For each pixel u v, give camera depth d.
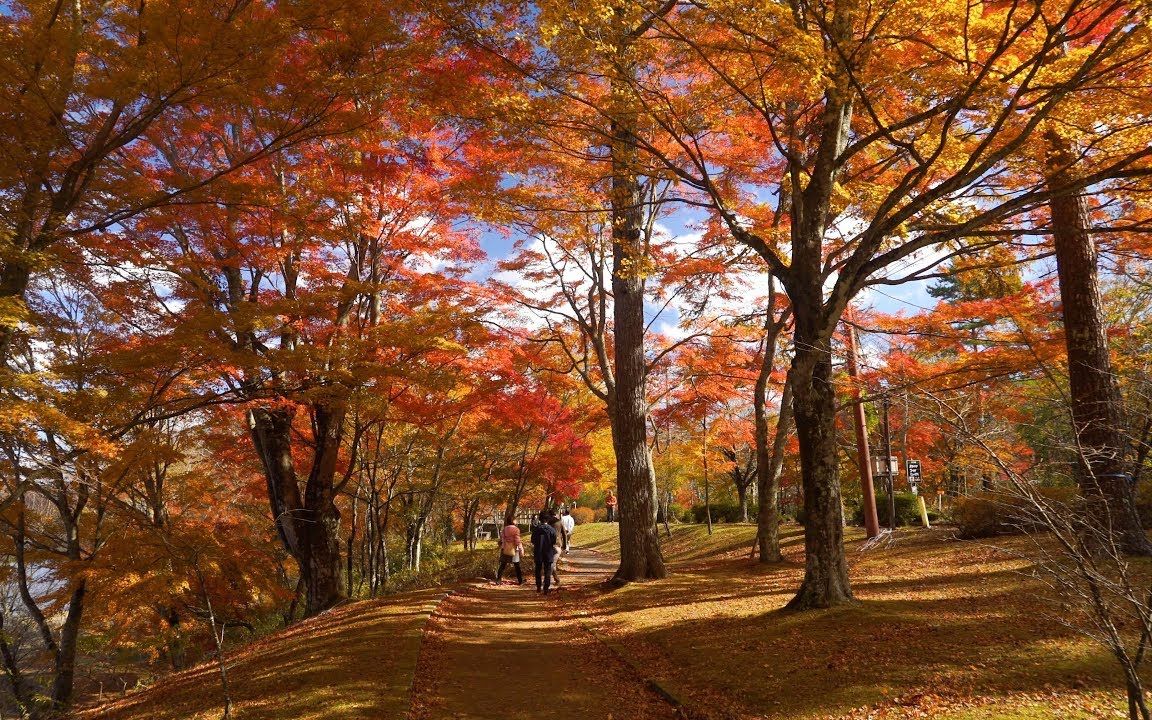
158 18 7.00
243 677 7.52
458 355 13.04
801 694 5.76
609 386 15.05
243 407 12.13
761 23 6.91
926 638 6.71
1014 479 4.18
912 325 13.88
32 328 8.23
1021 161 8.82
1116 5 5.96
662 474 35.62
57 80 7.61
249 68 7.50
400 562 27.31
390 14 8.59
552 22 7.24
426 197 11.97
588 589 14.40
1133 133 8.01
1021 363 11.04
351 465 15.00
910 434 20.53
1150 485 11.09
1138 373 5.57
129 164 10.49
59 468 8.38
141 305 11.70
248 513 21.31
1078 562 3.78
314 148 11.61
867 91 8.67
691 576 14.34
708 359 17.14
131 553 11.53
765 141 11.83
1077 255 10.07
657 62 10.15
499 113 8.49
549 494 29.20
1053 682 5.16
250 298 13.23
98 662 17.14
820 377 8.63
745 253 14.27
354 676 6.89
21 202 8.09
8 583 15.03
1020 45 7.48
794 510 35.19
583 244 14.26
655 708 6.36
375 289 11.57
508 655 8.72
